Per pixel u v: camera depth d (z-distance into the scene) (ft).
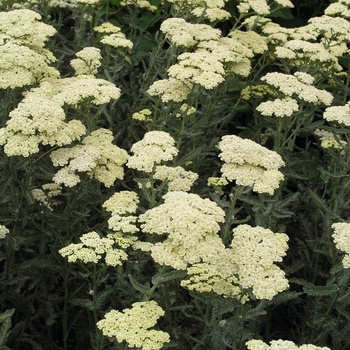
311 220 4.62
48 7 5.05
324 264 4.47
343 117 4.26
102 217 4.37
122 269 3.93
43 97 4.14
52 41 5.02
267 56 5.28
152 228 3.59
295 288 4.54
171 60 4.86
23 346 4.26
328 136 4.61
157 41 5.02
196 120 4.75
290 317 4.49
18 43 4.31
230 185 5.05
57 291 4.27
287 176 4.46
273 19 6.02
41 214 4.14
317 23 4.95
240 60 4.67
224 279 3.69
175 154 3.95
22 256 4.30
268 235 3.71
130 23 5.47
